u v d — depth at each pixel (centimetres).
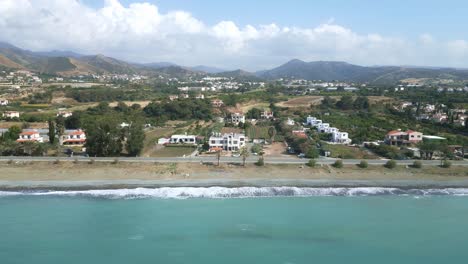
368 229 7125
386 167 10744
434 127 17825
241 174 10050
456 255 6222
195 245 6384
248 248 6322
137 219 7356
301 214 7788
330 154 12219
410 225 7338
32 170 9944
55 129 14425
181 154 12394
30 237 6531
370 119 19562
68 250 6122
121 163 10562
